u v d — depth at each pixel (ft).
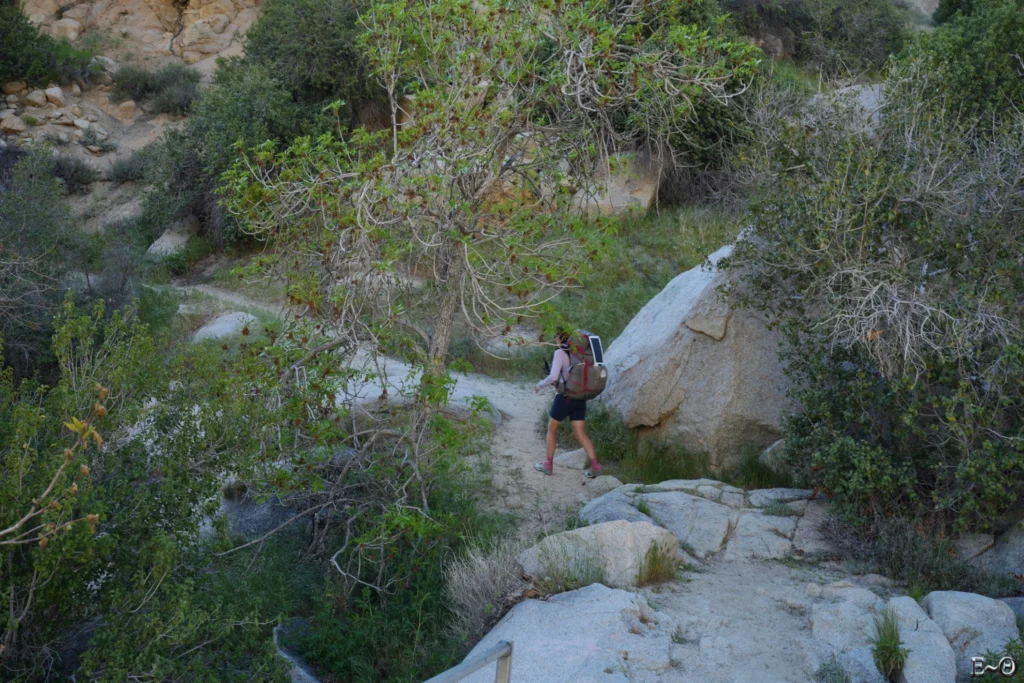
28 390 19.95
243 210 23.12
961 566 20.67
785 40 68.74
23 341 41.47
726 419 28.30
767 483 26.84
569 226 24.79
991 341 22.40
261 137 60.54
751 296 27.86
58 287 43.60
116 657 14.76
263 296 54.70
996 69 40.45
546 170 24.68
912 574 20.51
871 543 22.29
